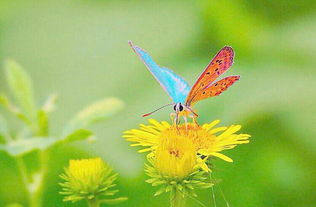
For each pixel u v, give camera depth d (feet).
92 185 1.88
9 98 2.28
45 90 2.33
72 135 1.93
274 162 2.31
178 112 1.92
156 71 1.92
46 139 1.93
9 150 1.92
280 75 2.32
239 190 2.29
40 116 1.98
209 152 1.88
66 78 2.34
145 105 2.27
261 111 2.28
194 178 1.85
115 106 1.98
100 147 2.23
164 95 2.28
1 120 1.97
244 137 1.90
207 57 2.34
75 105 2.31
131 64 2.33
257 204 2.29
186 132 1.90
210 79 1.93
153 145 1.88
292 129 2.30
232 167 2.30
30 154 2.26
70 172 1.88
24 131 2.00
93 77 2.33
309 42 2.35
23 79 2.00
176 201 1.85
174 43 2.35
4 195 2.26
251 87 2.30
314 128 2.30
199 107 2.26
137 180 2.24
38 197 1.96
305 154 2.32
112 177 1.89
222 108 2.26
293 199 2.31
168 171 1.84
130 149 2.23
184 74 2.30
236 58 2.35
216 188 2.26
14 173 2.27
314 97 2.31
